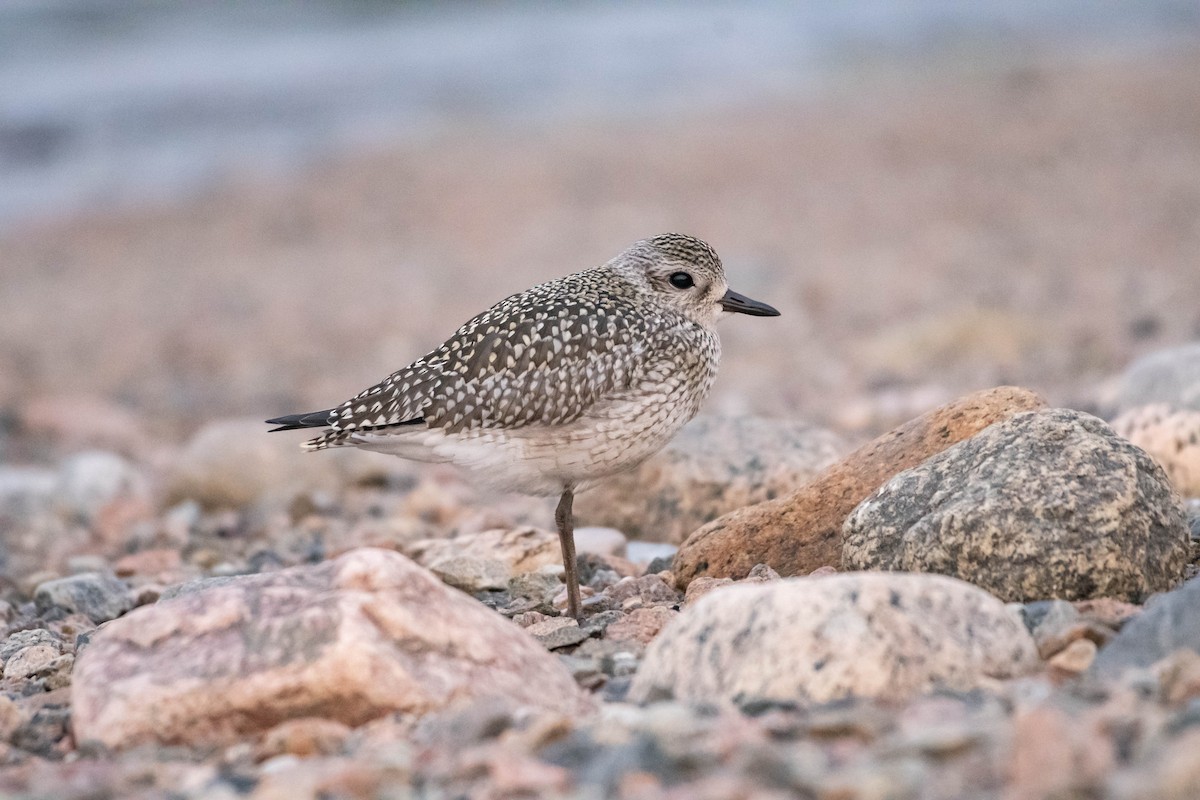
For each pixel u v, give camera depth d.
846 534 9.14
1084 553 8.26
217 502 16.36
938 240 29.73
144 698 7.21
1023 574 8.31
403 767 6.29
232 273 31.59
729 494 12.58
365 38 53.12
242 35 52.97
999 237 29.61
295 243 33.72
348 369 24.58
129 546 14.60
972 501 8.54
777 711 6.77
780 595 7.23
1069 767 5.58
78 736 7.32
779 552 10.09
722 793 5.61
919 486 8.98
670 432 10.02
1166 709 6.29
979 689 6.84
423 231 33.69
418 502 15.30
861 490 10.04
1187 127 37.06
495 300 27.83
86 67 48.16
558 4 59.09
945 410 10.10
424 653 7.41
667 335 9.91
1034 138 37.31
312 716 7.22
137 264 32.84
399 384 9.78
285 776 6.27
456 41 53.34
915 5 58.59
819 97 44.09
